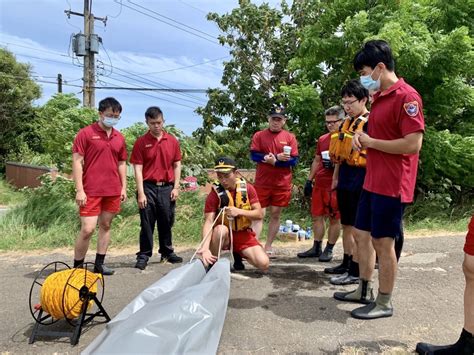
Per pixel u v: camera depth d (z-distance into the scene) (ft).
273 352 9.95
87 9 63.41
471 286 9.08
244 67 39.01
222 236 14.21
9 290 14.38
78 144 15.03
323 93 31.22
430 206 28.30
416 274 15.83
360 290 12.88
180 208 26.27
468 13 29.94
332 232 17.89
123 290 14.28
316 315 11.98
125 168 16.60
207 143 31.60
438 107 28.76
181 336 8.40
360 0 28.73
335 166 15.79
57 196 27.22
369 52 10.91
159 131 17.01
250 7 38.91
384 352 9.89
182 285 10.50
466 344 9.18
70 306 10.25
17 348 10.18
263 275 15.76
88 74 64.59
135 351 8.01
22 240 21.90
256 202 14.74
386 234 11.14
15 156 78.18
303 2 38.68
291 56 37.96
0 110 77.46
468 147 27.30
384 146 10.64
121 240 21.80
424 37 26.96
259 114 38.06
